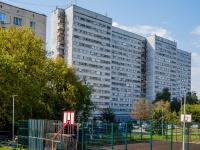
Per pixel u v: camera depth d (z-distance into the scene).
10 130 38.72
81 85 49.88
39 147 23.91
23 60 37.16
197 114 76.81
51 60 45.75
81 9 110.94
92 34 114.25
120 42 131.62
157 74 145.50
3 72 33.16
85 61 111.19
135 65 138.88
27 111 36.25
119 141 39.28
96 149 30.22
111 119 79.94
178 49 164.25
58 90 46.53
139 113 101.88
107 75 118.81
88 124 36.91
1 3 58.53
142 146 35.56
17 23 60.66
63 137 23.80
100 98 115.12
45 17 65.12
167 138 46.91
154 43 144.25
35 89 35.28
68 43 108.69
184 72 168.62
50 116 41.19
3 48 37.00
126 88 133.25
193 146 36.91
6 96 33.12
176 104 125.69
